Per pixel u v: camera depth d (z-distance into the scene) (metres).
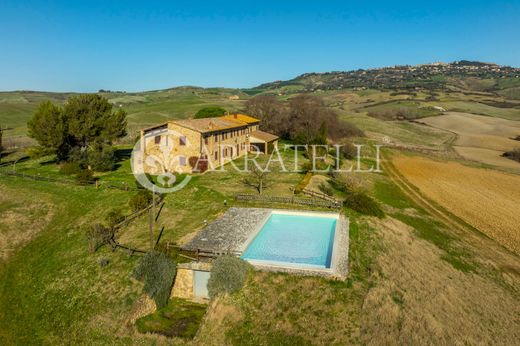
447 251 30.28
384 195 44.69
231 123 58.06
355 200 34.69
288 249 26.34
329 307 19.84
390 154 71.50
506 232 35.78
